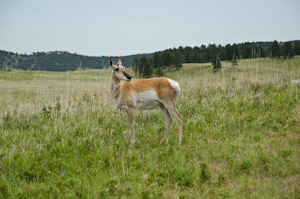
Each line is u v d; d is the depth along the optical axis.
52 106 9.50
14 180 4.68
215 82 12.01
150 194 4.18
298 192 3.89
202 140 6.36
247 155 5.22
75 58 176.50
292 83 10.20
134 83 6.93
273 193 3.91
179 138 6.51
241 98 9.18
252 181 4.32
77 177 4.83
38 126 7.81
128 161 5.42
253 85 10.35
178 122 6.77
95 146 5.99
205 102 9.13
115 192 4.30
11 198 4.18
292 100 8.41
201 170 4.57
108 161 5.35
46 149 5.87
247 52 60.03
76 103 9.98
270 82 10.49
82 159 5.45
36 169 5.00
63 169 5.21
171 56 60.19
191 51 80.19
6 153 5.50
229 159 5.07
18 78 44.69
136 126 7.88
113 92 6.87
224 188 4.23
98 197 4.23
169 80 7.02
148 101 6.94
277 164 4.72
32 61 183.00
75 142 6.26
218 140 6.25
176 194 4.23
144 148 6.30
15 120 8.32
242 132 6.71
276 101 8.46
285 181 4.30
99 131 7.08
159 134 7.18
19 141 6.52
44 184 4.59
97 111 9.06
